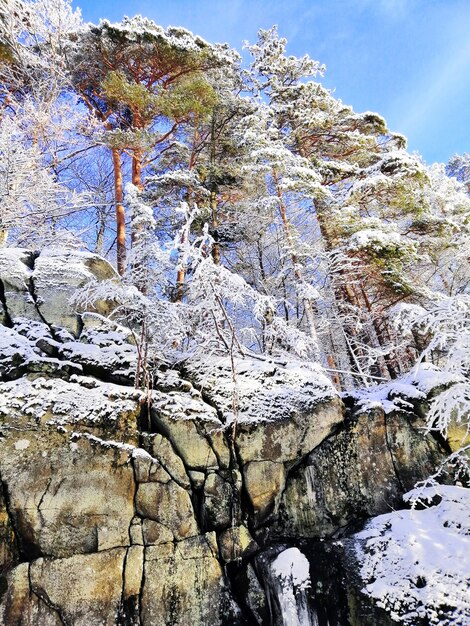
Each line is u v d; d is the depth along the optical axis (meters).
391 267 10.48
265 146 11.15
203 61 12.39
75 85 12.41
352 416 6.24
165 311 5.60
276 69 14.59
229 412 5.73
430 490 5.36
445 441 6.02
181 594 4.41
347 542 4.91
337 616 4.23
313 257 11.01
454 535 4.62
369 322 11.40
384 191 11.73
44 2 11.40
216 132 13.71
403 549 4.59
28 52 11.15
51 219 10.73
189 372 6.36
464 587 4.02
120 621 4.05
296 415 5.89
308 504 5.45
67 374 5.33
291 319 11.24
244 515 5.20
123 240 10.87
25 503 4.19
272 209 11.94
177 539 4.65
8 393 4.71
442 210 15.70
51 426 4.64
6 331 5.62
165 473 4.92
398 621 3.94
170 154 13.52
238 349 6.62
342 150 13.99
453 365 4.97
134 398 5.31
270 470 5.46
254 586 4.72
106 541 4.34
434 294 10.85
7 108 11.46
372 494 5.61
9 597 3.80
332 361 13.11
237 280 5.57
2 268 6.57
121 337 6.36
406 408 6.27
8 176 8.39
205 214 11.86
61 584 4.00
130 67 12.27
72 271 6.93
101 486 4.54
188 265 5.86
